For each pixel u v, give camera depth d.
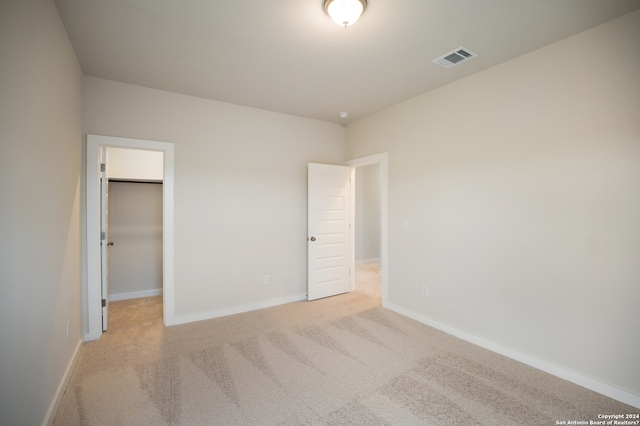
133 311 3.81
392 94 3.43
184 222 3.43
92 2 1.87
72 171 2.43
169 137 3.33
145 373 2.37
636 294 1.99
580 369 2.24
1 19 1.19
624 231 2.04
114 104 3.04
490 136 2.78
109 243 4.02
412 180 3.56
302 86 3.19
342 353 2.71
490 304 2.79
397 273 3.78
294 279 4.23
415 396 2.10
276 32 2.20
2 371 1.21
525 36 2.26
